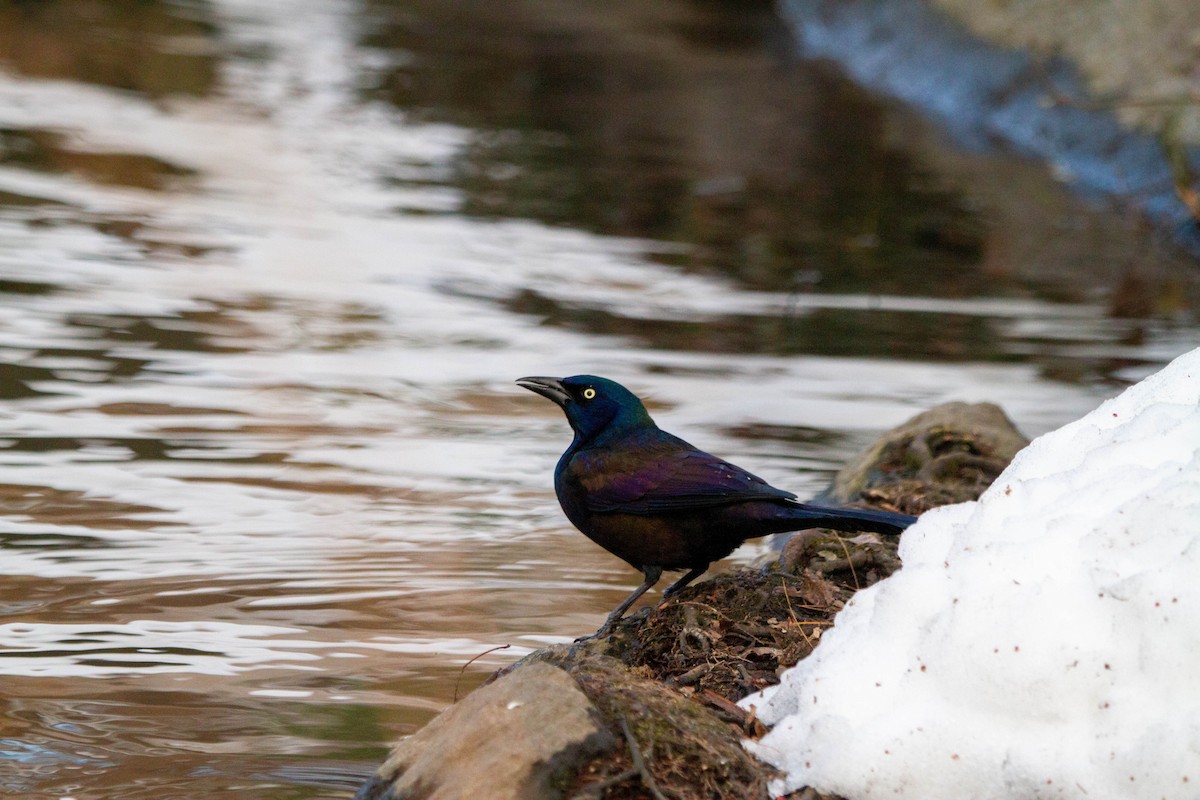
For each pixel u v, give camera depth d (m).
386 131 26.64
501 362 14.46
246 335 14.63
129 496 10.46
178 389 12.89
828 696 6.04
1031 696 5.53
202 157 22.88
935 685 5.78
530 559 9.67
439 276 17.55
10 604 8.58
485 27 41.84
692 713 6.22
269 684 7.65
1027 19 31.36
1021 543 5.91
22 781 6.55
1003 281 19.36
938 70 33.69
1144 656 5.40
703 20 46.22
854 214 23.02
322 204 20.73
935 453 10.66
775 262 19.67
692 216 22.08
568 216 21.44
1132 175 25.16
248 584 9.03
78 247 17.28
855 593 7.36
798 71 37.62
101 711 7.27
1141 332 17.03
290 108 27.83
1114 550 5.69
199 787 6.52
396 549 9.74
